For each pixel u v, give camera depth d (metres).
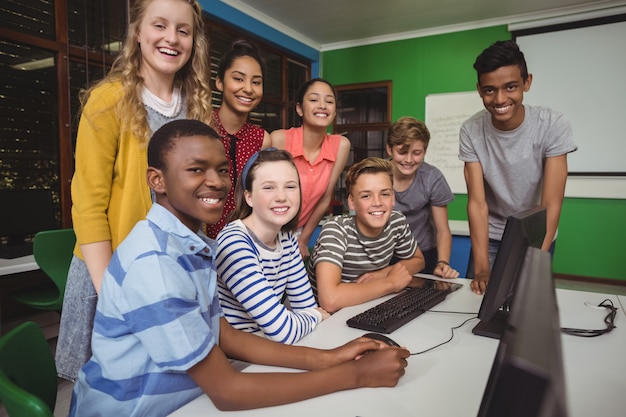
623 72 4.32
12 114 2.84
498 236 2.09
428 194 2.13
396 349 0.88
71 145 3.12
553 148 1.78
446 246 2.14
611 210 4.50
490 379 0.38
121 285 0.76
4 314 2.78
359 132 5.71
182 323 0.73
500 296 1.05
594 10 4.36
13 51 2.81
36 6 2.90
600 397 0.78
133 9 1.21
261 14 4.65
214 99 4.22
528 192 1.92
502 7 4.47
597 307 1.35
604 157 4.49
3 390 0.62
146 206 1.20
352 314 1.29
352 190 1.56
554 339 0.30
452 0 4.29
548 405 0.26
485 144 1.93
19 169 2.90
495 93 1.65
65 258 2.24
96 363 0.82
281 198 1.25
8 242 2.75
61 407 1.96
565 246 4.73
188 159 0.82
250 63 1.92
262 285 1.14
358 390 0.81
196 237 0.84
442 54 5.10
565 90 4.59
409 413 0.72
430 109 5.20
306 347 0.96
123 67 1.23
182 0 1.21
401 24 4.99
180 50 1.23
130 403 0.78
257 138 2.05
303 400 0.77
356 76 5.62
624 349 1.01
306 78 5.80
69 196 3.13
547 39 4.60
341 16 4.75
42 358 0.87
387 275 1.57
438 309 1.33
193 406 0.77
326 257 1.46
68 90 3.08
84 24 3.13
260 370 0.92
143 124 1.17
